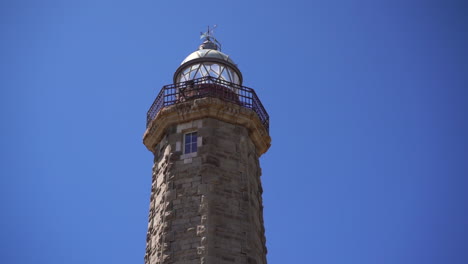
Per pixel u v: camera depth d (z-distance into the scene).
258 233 24.17
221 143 24.92
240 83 28.94
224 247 21.97
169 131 25.78
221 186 23.61
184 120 25.67
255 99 27.20
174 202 23.41
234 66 28.61
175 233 22.53
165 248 22.28
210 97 25.55
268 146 27.89
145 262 23.89
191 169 24.03
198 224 22.42
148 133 26.86
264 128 27.19
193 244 21.95
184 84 26.81
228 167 24.38
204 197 23.02
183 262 21.61
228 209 23.11
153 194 25.47
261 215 25.42
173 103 26.30
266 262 24.14
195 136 25.39
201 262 21.28
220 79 26.42
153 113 27.06
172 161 24.66
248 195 24.03
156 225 23.97
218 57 28.28
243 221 23.16
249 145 26.14
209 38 31.11
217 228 22.30
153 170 26.53
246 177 24.56
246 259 22.17
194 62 27.88
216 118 25.58
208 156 24.12
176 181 23.95
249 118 26.14
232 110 25.70
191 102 25.58
